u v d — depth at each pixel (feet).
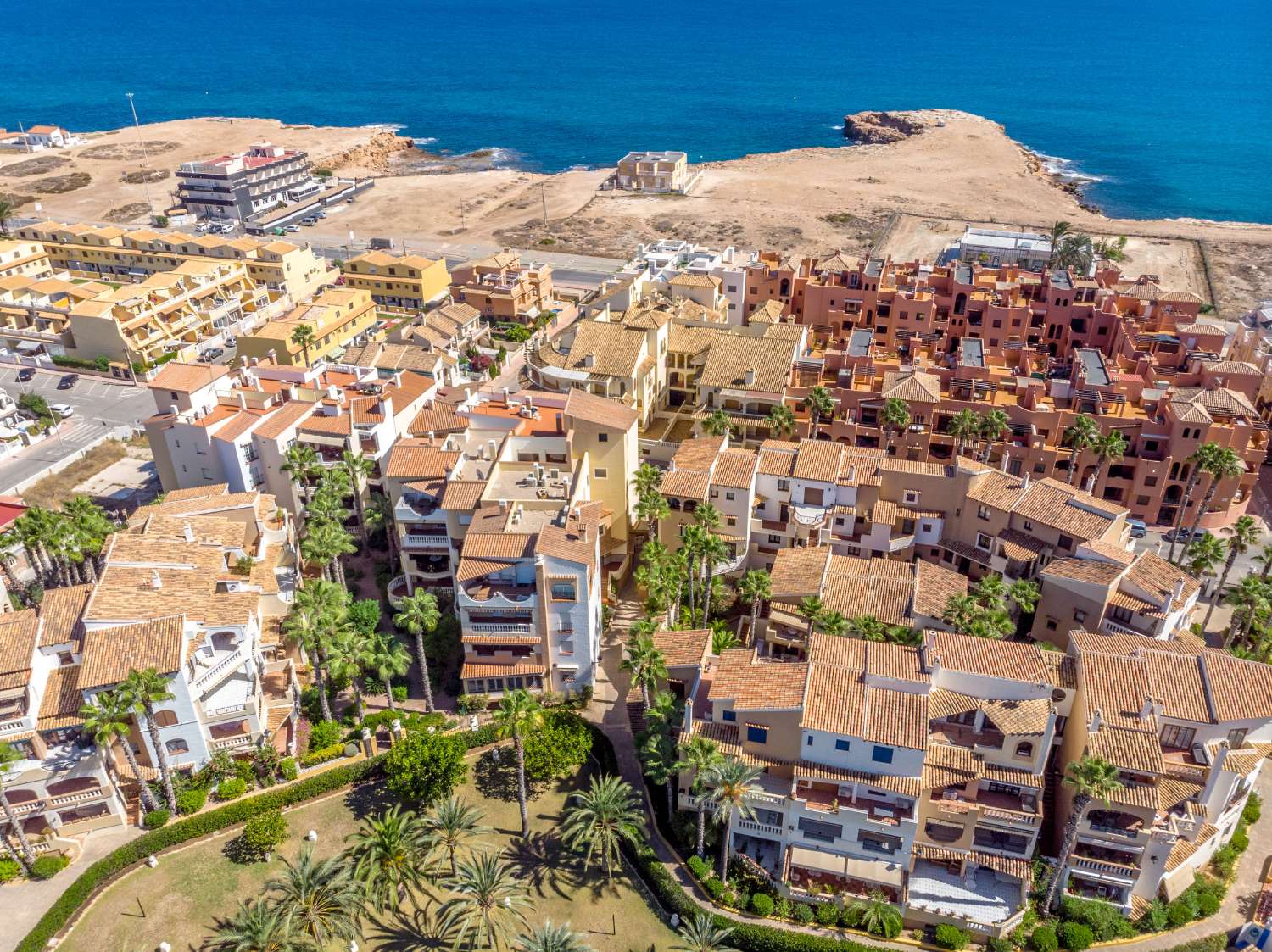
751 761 217.15
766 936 204.23
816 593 269.03
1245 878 223.10
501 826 233.14
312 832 228.22
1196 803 212.43
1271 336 464.24
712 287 472.85
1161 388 380.99
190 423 338.34
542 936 193.88
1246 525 287.48
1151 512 362.94
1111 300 442.09
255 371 382.83
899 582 272.10
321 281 636.48
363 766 241.55
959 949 203.92
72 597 238.48
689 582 301.43
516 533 260.62
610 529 319.06
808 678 217.56
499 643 262.06
